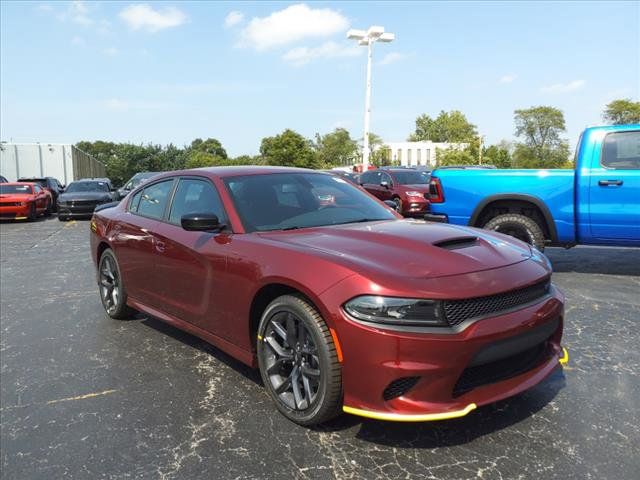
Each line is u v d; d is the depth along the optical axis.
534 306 2.72
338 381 2.63
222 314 3.38
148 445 2.79
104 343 4.43
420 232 3.20
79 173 37.59
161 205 4.34
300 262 2.80
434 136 102.25
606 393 3.22
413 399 2.45
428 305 2.42
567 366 3.64
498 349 2.51
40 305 5.80
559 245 6.49
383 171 15.41
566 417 2.93
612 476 2.40
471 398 2.51
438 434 2.78
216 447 2.74
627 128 5.88
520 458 2.55
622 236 6.00
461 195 6.74
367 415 2.51
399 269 2.59
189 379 3.62
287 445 2.73
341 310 2.53
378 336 2.43
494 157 73.31
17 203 16.72
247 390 3.42
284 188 3.88
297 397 2.87
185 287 3.77
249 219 3.47
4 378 3.76
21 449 2.81
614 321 4.63
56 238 12.38
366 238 3.05
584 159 6.07
